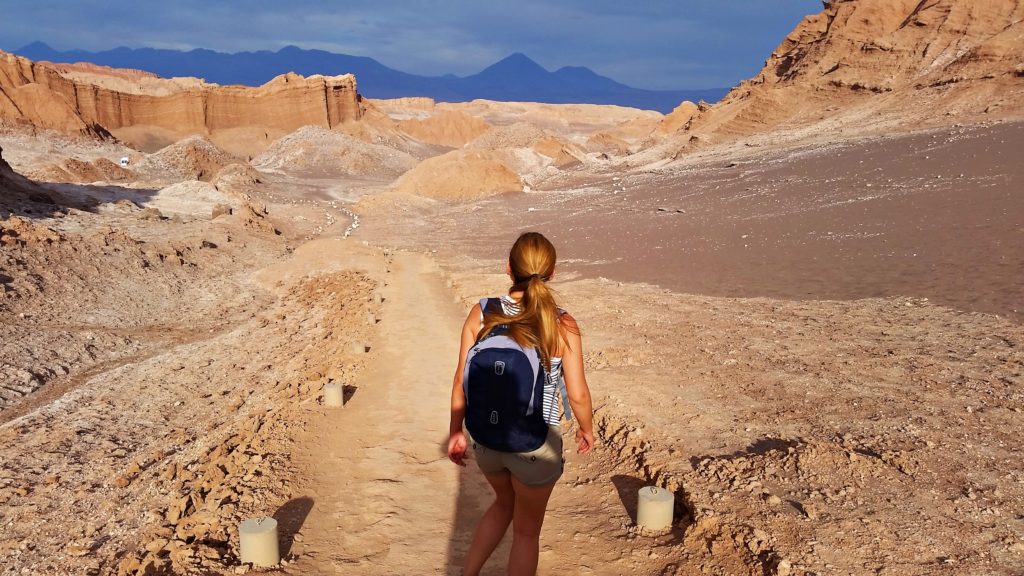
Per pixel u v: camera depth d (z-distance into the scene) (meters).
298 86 143.25
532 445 3.08
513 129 106.75
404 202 59.59
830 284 15.89
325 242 33.44
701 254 22.95
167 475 7.11
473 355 3.14
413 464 6.36
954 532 4.21
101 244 23.38
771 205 32.75
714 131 75.62
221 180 71.25
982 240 17.83
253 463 6.25
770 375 8.52
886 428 6.25
